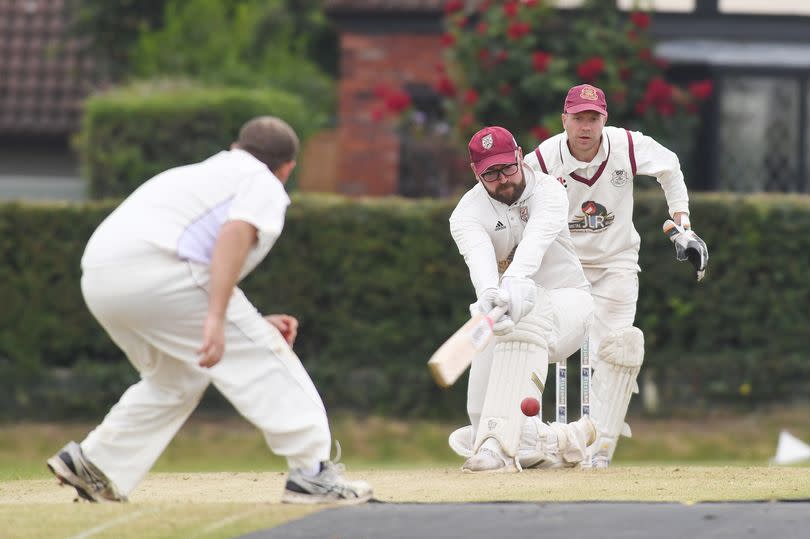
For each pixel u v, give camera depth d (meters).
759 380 45.25
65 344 46.97
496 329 21.36
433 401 45.66
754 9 60.75
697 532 15.46
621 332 27.02
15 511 17.14
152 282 17.03
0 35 80.12
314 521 16.31
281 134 17.94
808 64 59.22
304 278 46.06
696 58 58.94
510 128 53.44
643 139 26.45
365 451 42.69
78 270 47.09
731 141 59.97
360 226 46.06
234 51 70.69
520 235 23.23
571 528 15.74
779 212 45.34
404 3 62.72
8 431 45.09
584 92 25.44
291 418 17.36
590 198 26.55
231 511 16.94
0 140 75.94
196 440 43.41
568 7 55.50
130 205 17.39
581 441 25.14
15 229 47.00
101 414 46.47
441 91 54.31
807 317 45.59
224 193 17.31
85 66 78.25
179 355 17.36
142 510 17.09
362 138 63.09
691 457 41.12
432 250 45.84
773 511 16.70
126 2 77.06
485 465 23.38
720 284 45.31
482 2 56.22
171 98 52.97
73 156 76.00
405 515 16.62
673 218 27.09
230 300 17.23
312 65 78.56
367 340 45.94
